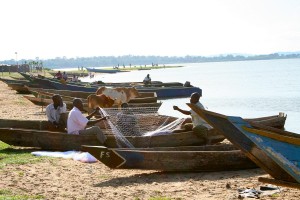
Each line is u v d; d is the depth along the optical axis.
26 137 14.71
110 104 24.00
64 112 16.28
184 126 15.80
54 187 10.12
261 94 46.88
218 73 121.62
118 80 94.75
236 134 9.27
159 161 11.66
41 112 26.61
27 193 9.48
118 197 9.38
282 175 9.43
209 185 10.48
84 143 14.44
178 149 13.21
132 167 11.50
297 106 35.78
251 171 12.03
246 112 33.09
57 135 14.56
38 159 13.12
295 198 9.19
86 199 9.18
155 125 17.62
